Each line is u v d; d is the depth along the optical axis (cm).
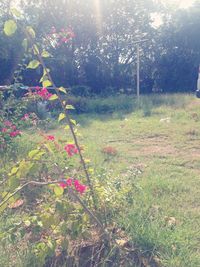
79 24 2320
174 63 2445
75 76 2356
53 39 436
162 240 298
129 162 595
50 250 254
